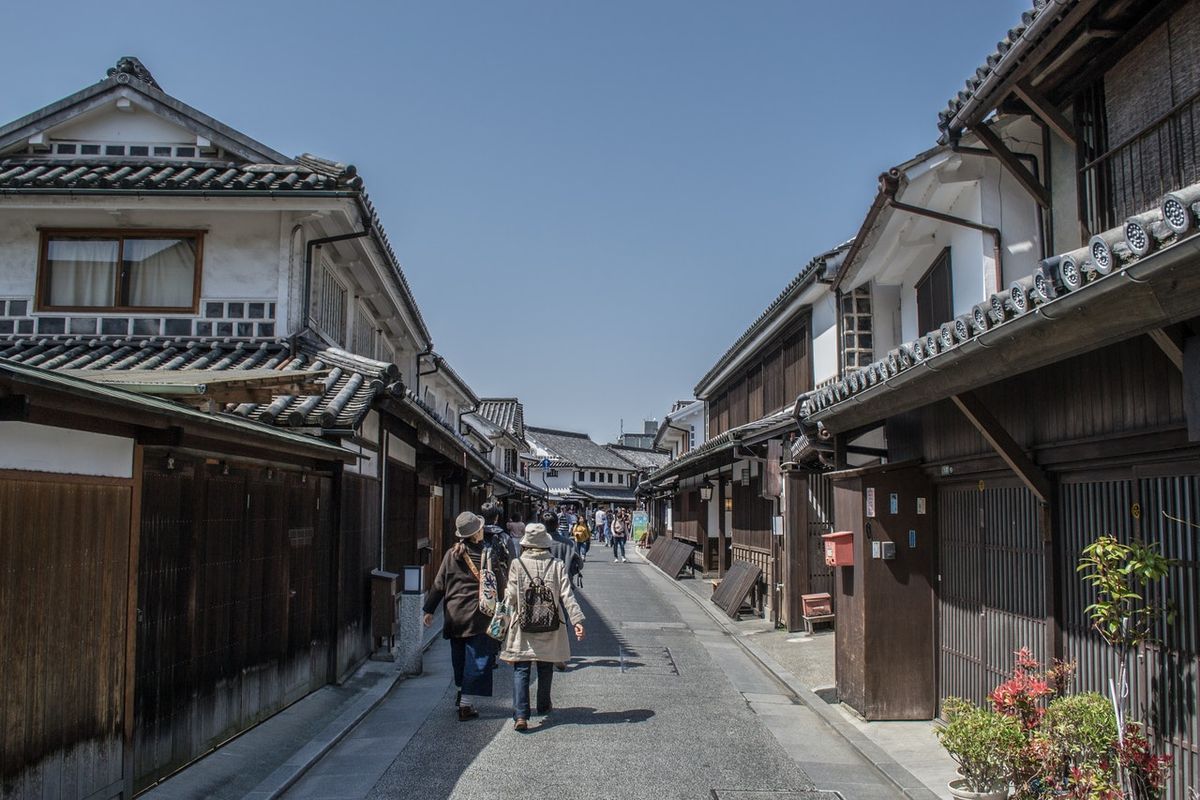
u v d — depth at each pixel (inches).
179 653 236.2
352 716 324.2
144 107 480.1
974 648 295.3
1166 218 126.2
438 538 735.7
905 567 325.4
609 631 579.8
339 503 375.2
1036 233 344.5
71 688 185.8
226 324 459.2
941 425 313.3
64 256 464.8
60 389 158.2
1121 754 179.5
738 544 789.2
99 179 439.5
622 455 2898.6
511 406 1839.3
